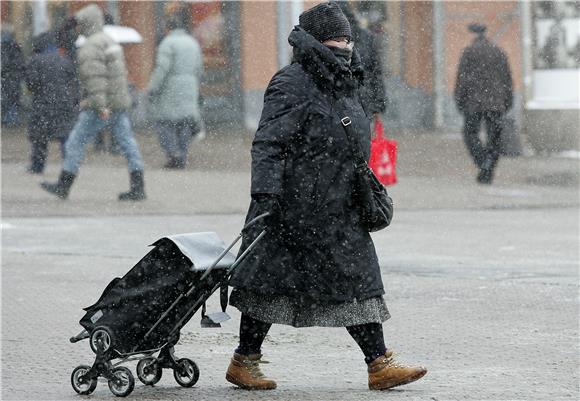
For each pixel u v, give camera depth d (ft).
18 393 55.98
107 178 158.40
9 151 180.45
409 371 55.11
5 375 60.08
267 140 53.93
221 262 54.60
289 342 67.56
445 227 120.16
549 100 184.65
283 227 54.60
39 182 153.07
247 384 55.93
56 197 141.90
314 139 54.44
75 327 72.18
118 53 140.87
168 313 54.65
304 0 210.79
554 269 93.56
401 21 219.61
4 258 99.19
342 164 54.80
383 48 216.95
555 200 143.74
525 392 55.31
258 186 53.57
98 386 57.67
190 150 189.88
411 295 82.12
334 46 55.26
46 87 157.89
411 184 158.61
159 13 205.77
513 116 195.93
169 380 58.70
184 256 54.19
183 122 168.96
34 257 99.71
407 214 131.44
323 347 66.33
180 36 170.19
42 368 61.72
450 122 223.51
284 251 54.65
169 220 123.85
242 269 55.01
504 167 175.01
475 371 60.03
